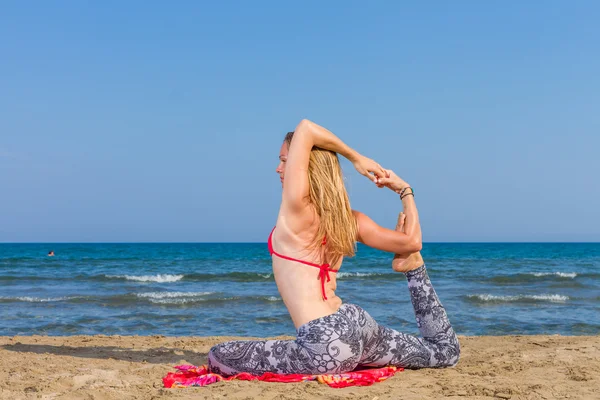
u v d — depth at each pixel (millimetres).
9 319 11586
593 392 3498
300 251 3467
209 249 78688
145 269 33094
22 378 4164
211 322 11305
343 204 3508
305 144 3469
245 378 3688
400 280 23781
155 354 5637
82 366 4750
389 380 3748
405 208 3854
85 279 25469
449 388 3547
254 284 23250
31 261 41375
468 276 27031
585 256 53344
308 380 3559
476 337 6891
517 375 4027
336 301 3572
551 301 15867
